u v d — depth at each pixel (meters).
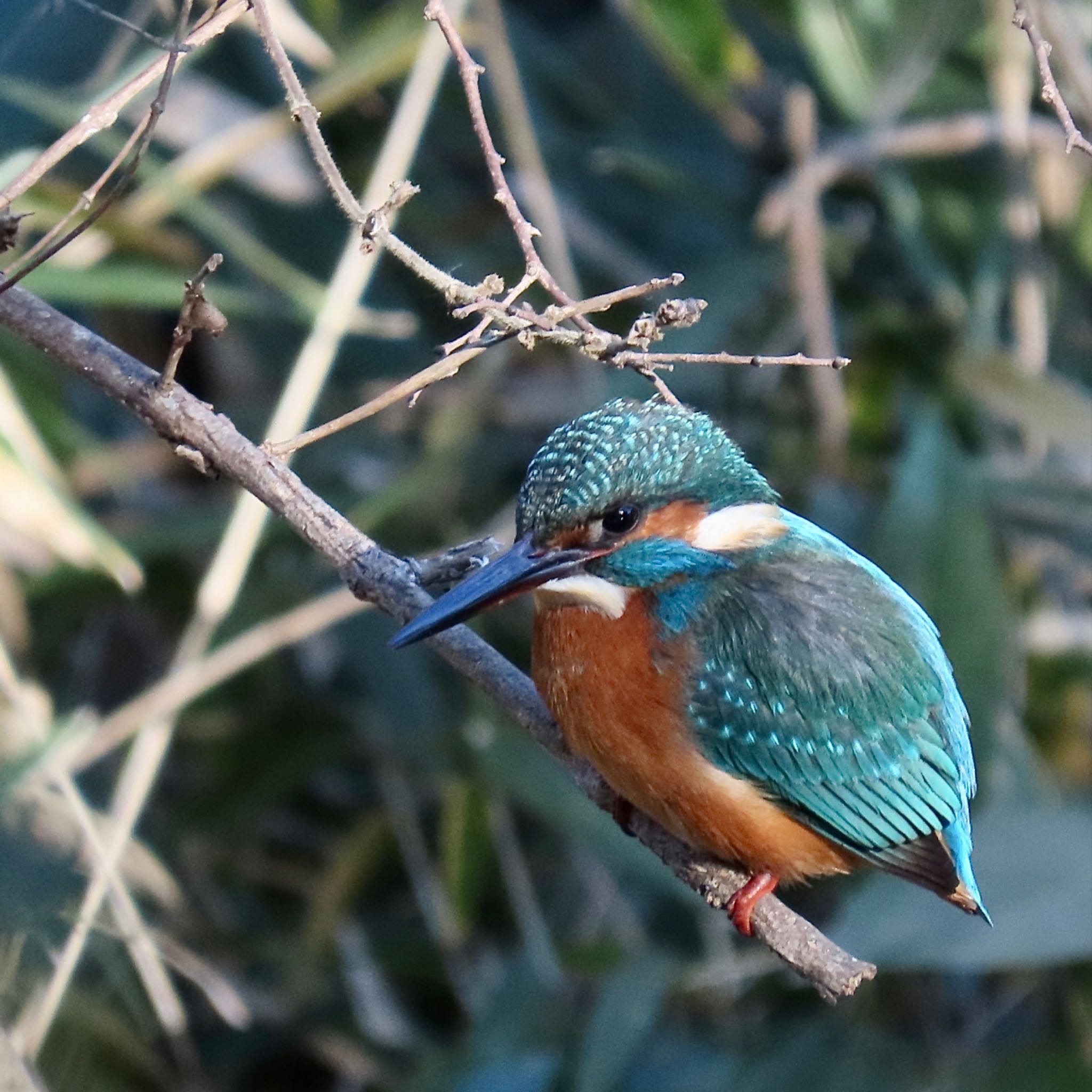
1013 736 11.14
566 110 13.91
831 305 12.43
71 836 8.80
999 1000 11.70
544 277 6.25
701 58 11.09
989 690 10.73
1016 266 12.22
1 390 8.38
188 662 9.04
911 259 12.38
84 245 9.63
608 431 7.59
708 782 7.61
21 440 8.40
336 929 11.48
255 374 12.71
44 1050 9.71
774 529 8.23
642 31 12.38
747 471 8.06
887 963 9.56
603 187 13.38
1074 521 12.05
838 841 7.93
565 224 12.23
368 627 11.48
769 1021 11.35
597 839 10.40
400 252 6.01
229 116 10.96
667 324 6.11
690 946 11.26
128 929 8.09
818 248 11.38
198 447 6.71
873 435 12.66
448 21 6.44
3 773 8.13
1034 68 12.80
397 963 11.81
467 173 13.22
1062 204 12.87
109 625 12.05
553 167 13.16
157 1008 8.56
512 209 6.31
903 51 11.84
